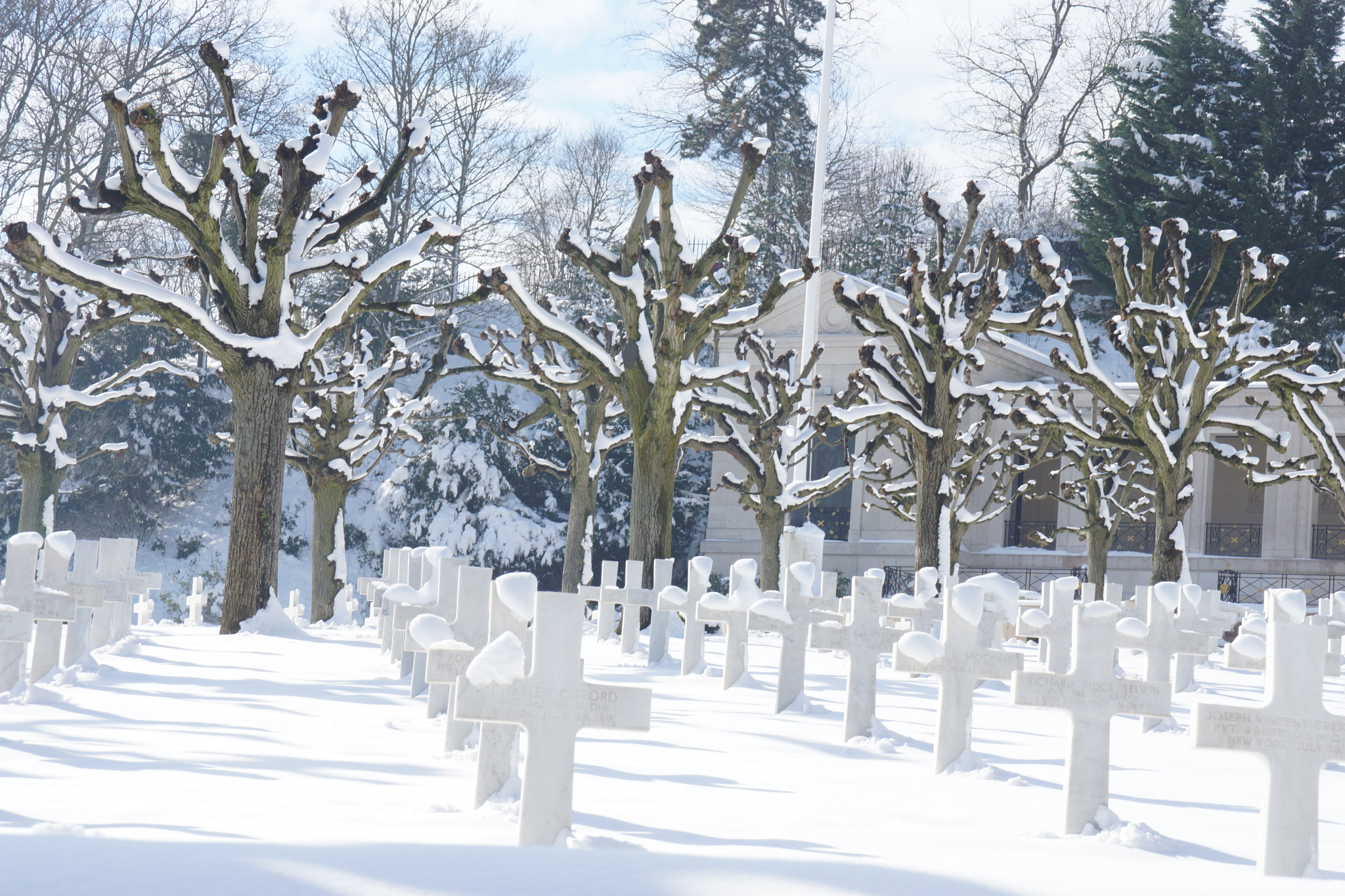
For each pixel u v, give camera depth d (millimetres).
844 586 34094
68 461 23391
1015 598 8328
